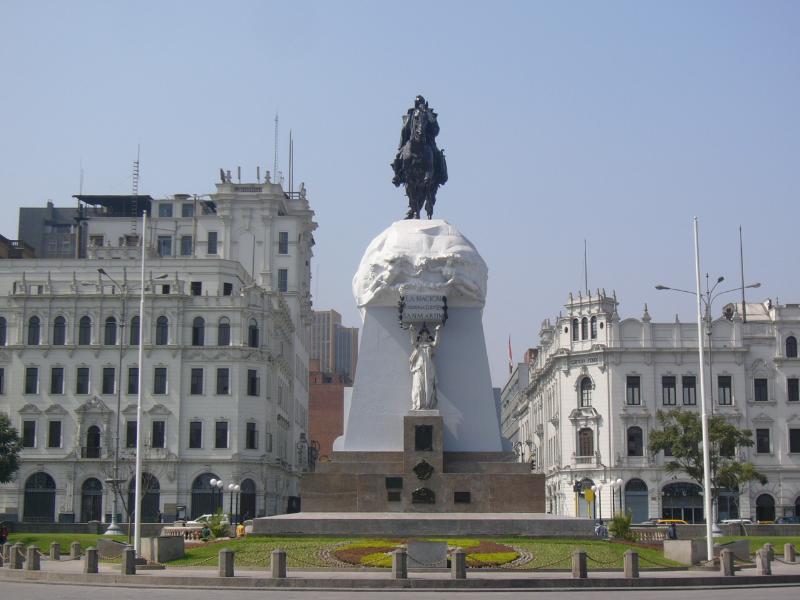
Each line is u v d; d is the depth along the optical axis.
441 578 38.50
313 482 50.53
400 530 47.59
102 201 146.12
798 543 64.25
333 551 43.62
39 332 108.62
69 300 108.56
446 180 58.53
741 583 41.00
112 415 106.75
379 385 52.41
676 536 68.00
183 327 108.06
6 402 107.69
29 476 106.31
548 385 133.12
